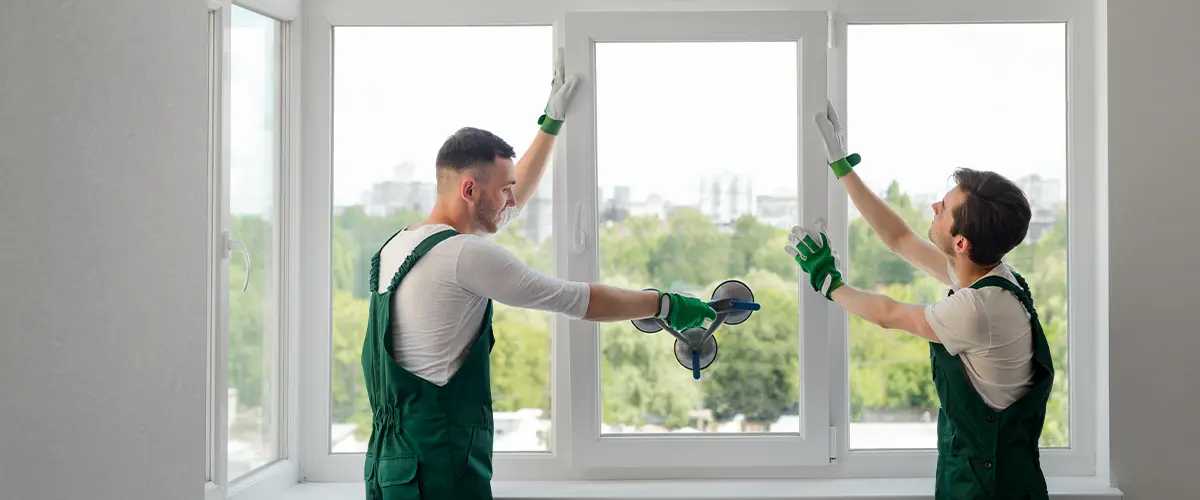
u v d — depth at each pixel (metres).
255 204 2.02
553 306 1.68
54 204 1.22
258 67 2.02
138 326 1.37
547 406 2.14
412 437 1.66
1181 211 1.96
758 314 2.10
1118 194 1.97
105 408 1.31
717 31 2.04
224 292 1.79
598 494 1.97
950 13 2.08
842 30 2.09
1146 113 1.97
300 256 2.14
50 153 1.21
